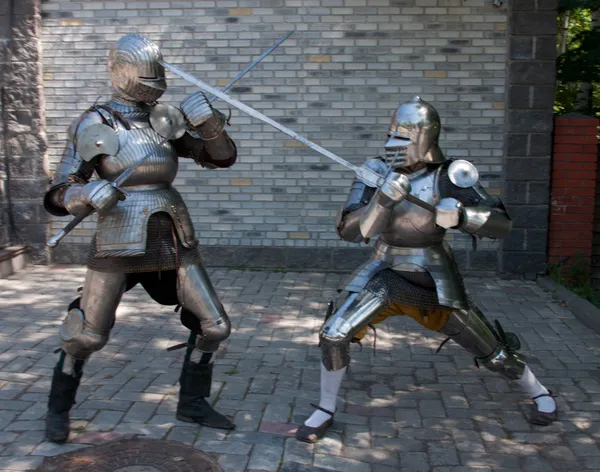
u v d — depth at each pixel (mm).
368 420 4121
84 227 7781
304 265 7629
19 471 3377
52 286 6945
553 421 4094
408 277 3760
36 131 7602
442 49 7266
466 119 7344
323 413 3844
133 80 3461
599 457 3703
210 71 7484
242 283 7133
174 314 6051
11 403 4156
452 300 3666
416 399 4430
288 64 7402
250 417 4074
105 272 3521
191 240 3631
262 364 4965
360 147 7457
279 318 6070
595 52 7816
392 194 3301
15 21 7484
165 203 3518
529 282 7285
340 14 7289
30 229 7758
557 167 7234
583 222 7273
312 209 7578
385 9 7250
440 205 3451
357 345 5371
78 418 3969
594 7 7566
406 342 5457
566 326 5906
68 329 3574
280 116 7477
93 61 7570
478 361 4074
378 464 3611
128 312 6074
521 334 5699
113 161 3430
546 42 7039
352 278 3840
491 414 4219
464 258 7488
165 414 4051
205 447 3676
